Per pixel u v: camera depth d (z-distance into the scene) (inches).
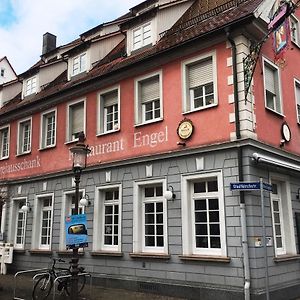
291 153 497.0
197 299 428.5
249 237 404.2
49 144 703.1
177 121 489.7
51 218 641.0
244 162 422.0
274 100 503.2
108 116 597.6
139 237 503.8
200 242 449.7
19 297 444.5
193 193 466.0
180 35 541.0
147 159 506.6
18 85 943.0
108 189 560.1
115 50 700.0
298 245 473.1
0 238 727.7
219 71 461.1
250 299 389.7
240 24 443.2
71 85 643.5
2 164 789.9
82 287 474.0
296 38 578.6
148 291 473.7
